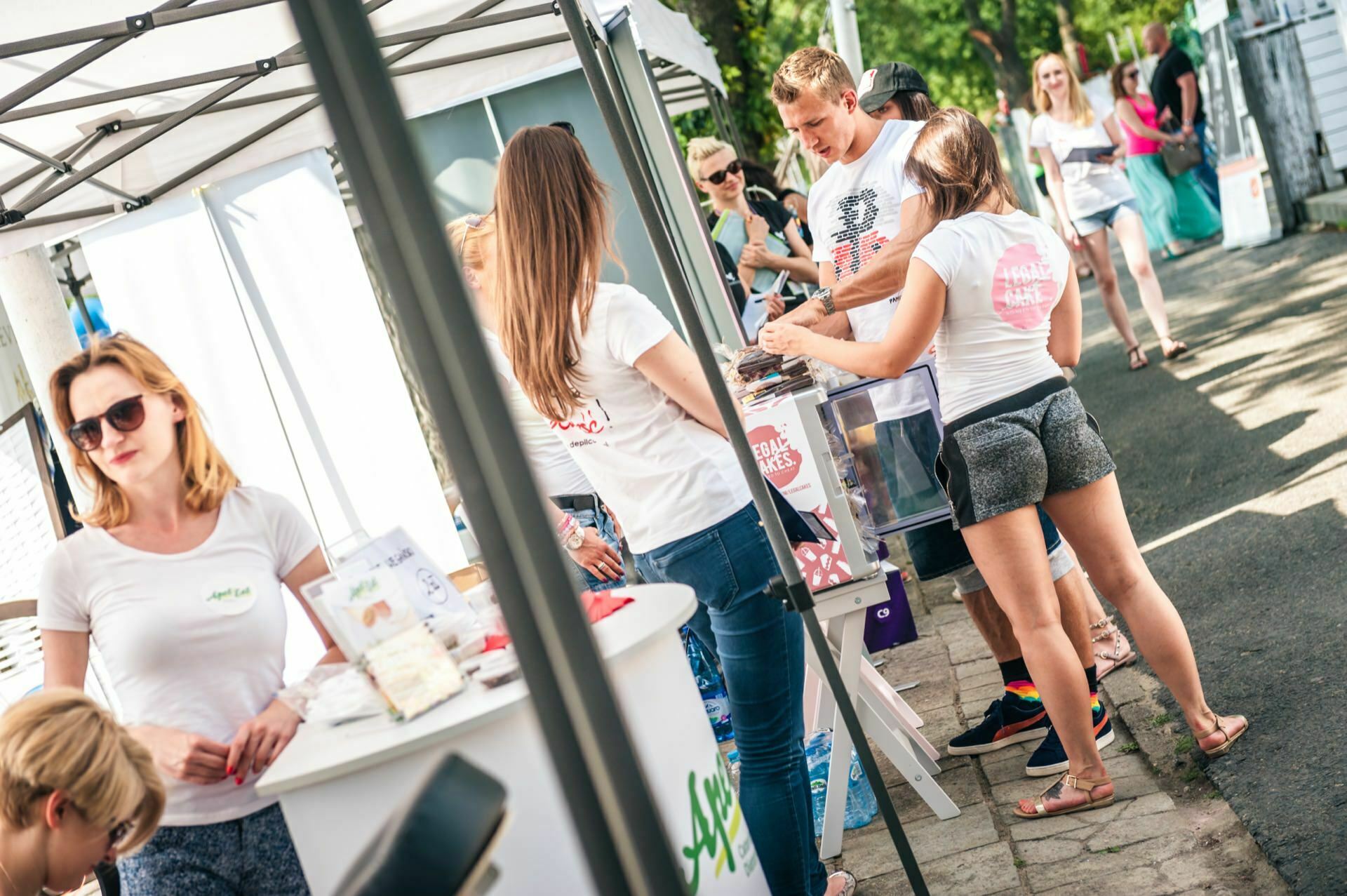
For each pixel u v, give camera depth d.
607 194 3.01
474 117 6.80
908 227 4.30
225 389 6.28
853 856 3.80
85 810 2.34
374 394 6.29
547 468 4.34
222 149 5.68
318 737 2.54
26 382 7.36
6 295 6.06
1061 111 9.25
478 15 5.27
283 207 6.17
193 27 4.43
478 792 1.38
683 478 3.00
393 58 5.36
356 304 6.23
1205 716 3.69
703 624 3.29
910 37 34.09
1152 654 3.66
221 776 2.63
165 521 2.79
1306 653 4.10
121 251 6.20
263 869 2.69
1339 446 6.11
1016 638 4.22
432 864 1.30
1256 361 8.37
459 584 4.40
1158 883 3.16
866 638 4.36
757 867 2.68
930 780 3.91
